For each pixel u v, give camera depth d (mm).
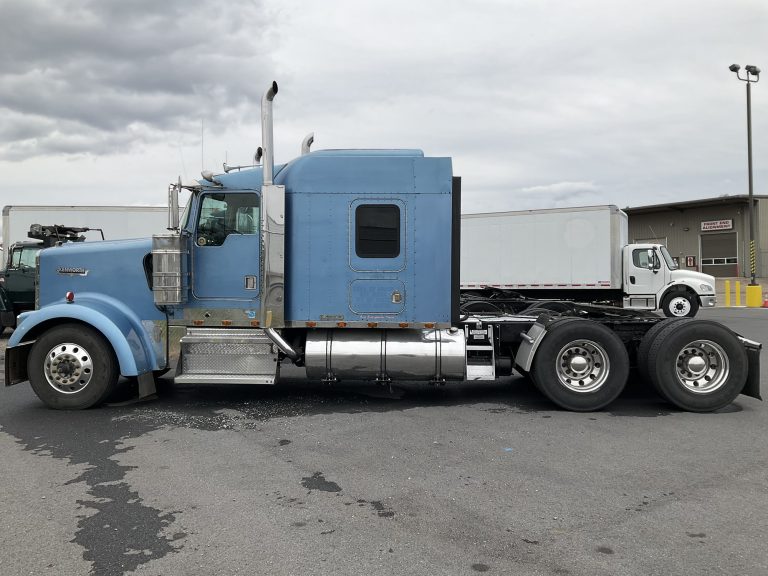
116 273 6793
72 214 17984
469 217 19438
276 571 3070
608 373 6562
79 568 3107
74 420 6184
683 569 3070
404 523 3652
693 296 18094
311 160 6602
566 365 6656
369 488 4254
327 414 6484
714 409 6527
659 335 6586
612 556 3215
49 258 6887
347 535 3488
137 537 3471
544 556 3219
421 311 6582
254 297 6680
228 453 5078
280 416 6383
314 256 6598
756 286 23375
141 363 6609
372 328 6715
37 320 6465
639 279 18203
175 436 5602
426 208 6551
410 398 7332
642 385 7598
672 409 6734
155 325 6758
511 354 7379
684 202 39906
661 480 4402
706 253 40312
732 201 37906
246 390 7758
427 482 4371
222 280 6703
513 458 4938
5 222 17891
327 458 4945
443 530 3553
